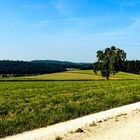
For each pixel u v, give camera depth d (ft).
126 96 111.86
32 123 55.21
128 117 64.75
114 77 430.61
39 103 91.09
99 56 383.04
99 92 131.75
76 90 152.05
